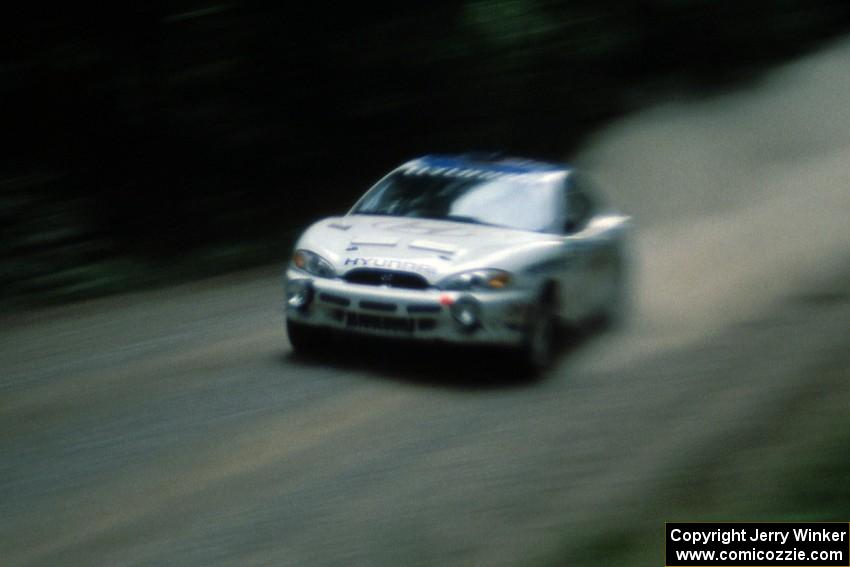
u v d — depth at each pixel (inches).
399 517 400.8
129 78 1015.6
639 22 1707.7
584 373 621.6
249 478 442.0
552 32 1453.0
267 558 366.3
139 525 393.4
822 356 644.7
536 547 371.2
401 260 589.9
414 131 1288.1
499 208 650.2
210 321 750.5
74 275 864.9
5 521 398.3
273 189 1143.0
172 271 931.3
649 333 724.0
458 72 1289.4
